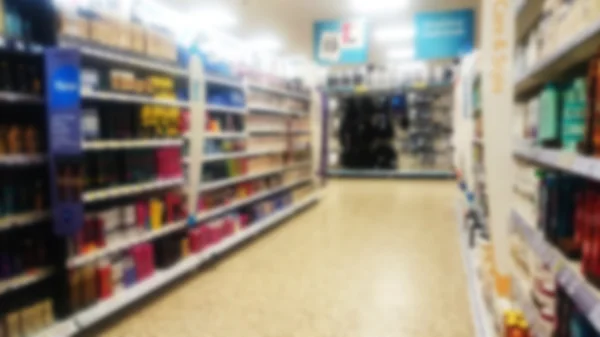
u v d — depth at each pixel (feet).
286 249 14.98
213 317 9.51
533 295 6.05
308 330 8.88
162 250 11.13
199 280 11.88
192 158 12.38
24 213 7.89
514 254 7.84
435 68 34.83
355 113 37.78
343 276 12.10
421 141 36.94
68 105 7.63
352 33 29.40
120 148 10.14
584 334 4.31
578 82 4.71
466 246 13.48
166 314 9.67
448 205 23.31
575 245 4.52
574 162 4.13
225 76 14.98
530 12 7.63
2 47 7.06
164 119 11.18
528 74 6.52
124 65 10.80
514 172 8.45
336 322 9.23
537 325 5.66
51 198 7.98
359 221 19.51
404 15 30.81
